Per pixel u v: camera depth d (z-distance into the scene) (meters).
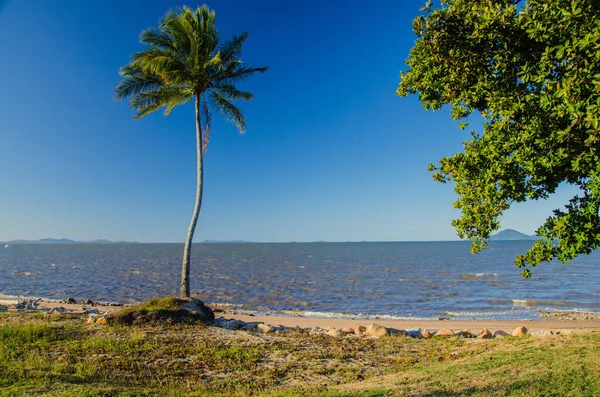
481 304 28.86
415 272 56.53
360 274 53.94
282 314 24.45
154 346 11.38
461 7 7.80
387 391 7.05
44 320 14.84
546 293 34.09
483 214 8.53
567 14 5.96
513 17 7.10
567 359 8.46
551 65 6.61
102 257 105.88
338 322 20.75
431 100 9.73
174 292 35.50
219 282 44.19
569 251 6.86
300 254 129.50
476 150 8.87
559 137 6.40
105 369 9.07
